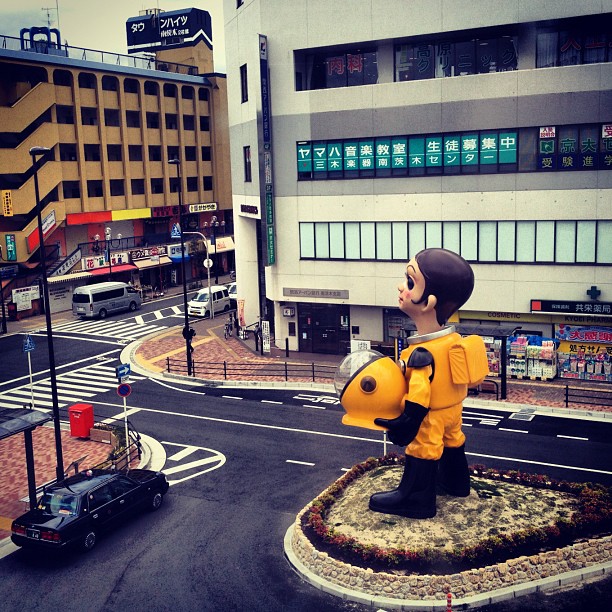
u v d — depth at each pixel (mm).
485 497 18734
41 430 29156
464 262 17359
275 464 24094
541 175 32062
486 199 33156
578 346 32688
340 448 25328
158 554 18234
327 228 37062
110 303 53750
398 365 17438
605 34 31266
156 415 30250
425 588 15461
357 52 35844
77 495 18688
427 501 17844
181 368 37688
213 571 17266
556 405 28844
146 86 66562
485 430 26484
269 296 39500
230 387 34250
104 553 18391
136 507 20109
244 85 41969
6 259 52250
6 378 37312
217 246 72000
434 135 33812
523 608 15102
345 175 36188
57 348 43812
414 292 17328
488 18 31875
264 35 36500
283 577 16875
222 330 47375
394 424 16844
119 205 63188
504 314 33844
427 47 34312
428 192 34312
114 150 63562
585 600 15281
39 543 17797
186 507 21031
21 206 52312
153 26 77062
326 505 19359
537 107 31672
